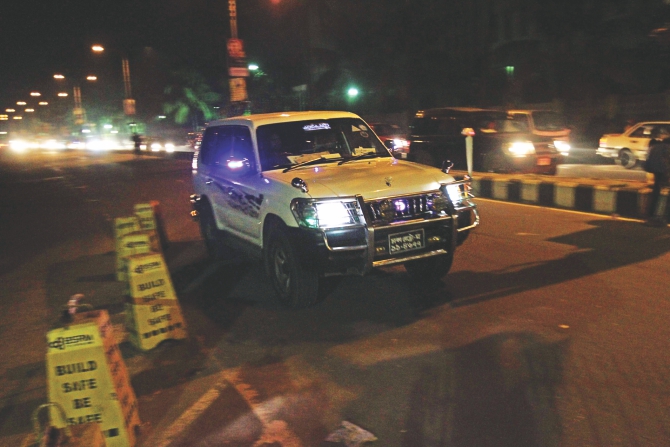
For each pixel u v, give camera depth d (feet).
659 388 13.97
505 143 49.21
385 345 17.21
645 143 60.44
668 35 74.69
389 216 19.04
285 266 20.63
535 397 13.78
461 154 52.54
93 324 12.46
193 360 16.94
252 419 13.46
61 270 29.14
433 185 20.07
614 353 15.96
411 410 13.46
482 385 14.48
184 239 35.35
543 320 18.54
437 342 17.25
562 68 96.94
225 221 25.53
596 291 21.02
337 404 13.91
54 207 53.52
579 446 11.80
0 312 22.85
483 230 31.86
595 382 14.38
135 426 13.16
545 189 39.37
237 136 24.63
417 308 20.21
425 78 120.78
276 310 20.76
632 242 27.84
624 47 88.02
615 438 12.02
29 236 39.63
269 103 112.27
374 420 13.11
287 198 19.45
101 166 104.37
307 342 17.76
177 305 18.28
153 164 100.89
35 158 155.74
